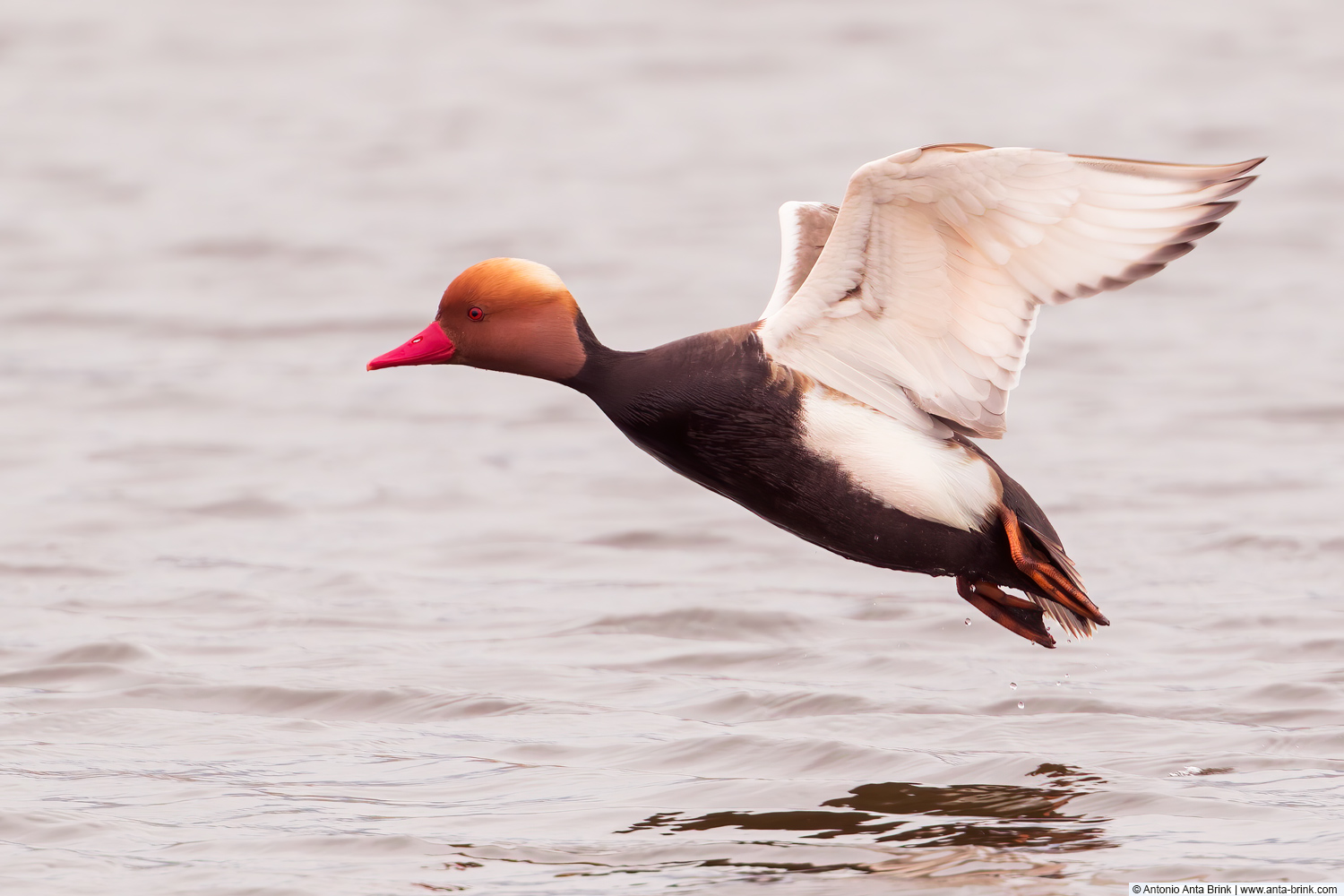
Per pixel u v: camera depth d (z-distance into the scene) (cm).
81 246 2869
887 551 879
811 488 872
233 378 2136
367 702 1025
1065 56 4425
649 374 881
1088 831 789
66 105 4069
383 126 3844
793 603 1256
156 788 869
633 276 2616
